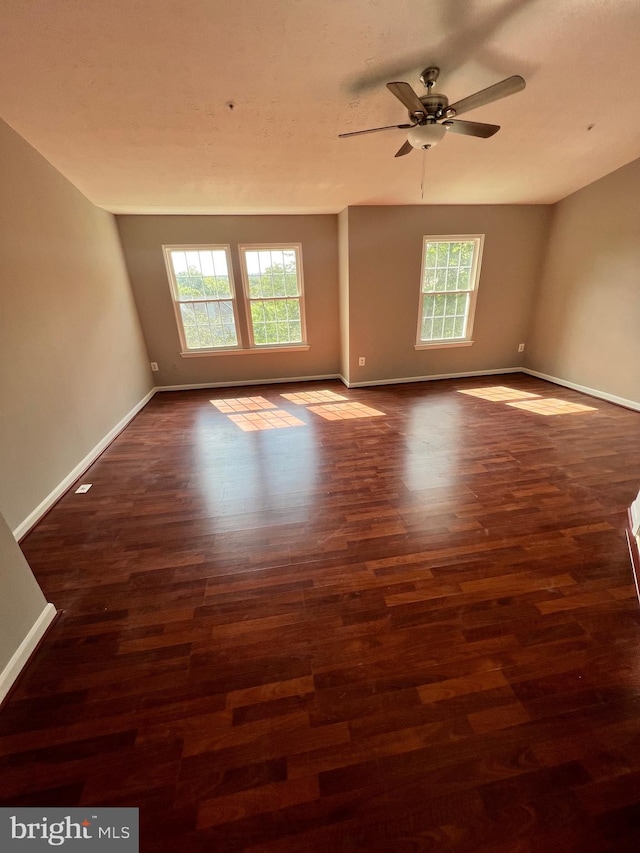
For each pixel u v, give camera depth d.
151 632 1.52
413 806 0.98
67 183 3.15
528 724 1.16
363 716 1.20
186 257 4.70
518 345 5.46
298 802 0.99
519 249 4.92
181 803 1.00
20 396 2.34
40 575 1.86
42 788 1.04
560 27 2.03
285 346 5.28
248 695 1.27
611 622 1.50
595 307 4.25
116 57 1.98
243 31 1.90
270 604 1.65
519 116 2.84
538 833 0.92
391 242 4.60
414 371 5.32
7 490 2.14
